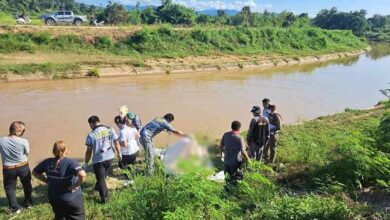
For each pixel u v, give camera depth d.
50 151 12.20
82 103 19.12
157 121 8.76
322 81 30.52
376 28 123.88
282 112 19.81
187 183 5.02
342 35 64.62
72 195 5.66
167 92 22.92
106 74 27.08
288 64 40.66
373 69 40.16
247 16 65.12
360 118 16.03
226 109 19.34
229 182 7.57
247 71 34.12
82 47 30.81
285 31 49.78
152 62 31.19
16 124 7.11
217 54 37.25
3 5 71.88
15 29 29.58
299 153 10.12
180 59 33.38
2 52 27.12
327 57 48.56
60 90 22.03
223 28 43.59
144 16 50.81
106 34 32.94
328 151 10.23
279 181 8.54
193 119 17.06
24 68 24.48
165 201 5.10
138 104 19.48
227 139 7.74
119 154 7.90
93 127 7.48
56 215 5.80
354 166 7.83
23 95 20.34
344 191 7.21
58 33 30.92
